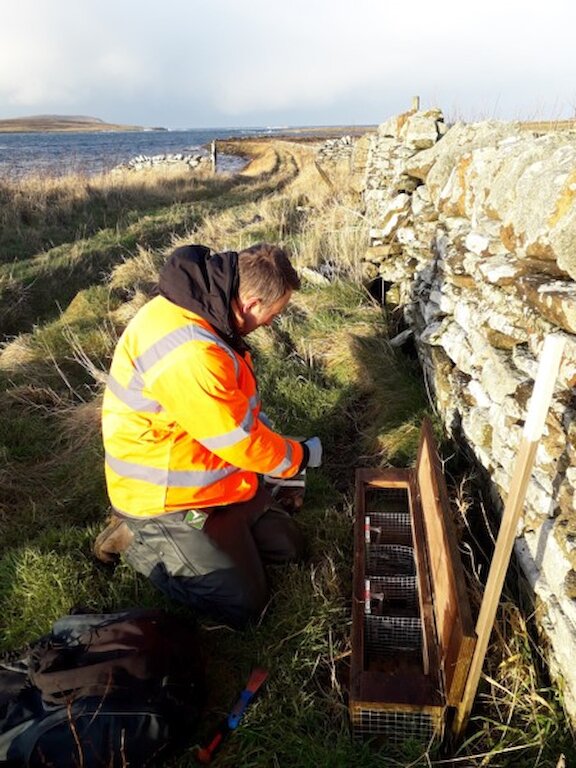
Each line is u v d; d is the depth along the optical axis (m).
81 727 1.85
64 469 3.71
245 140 44.69
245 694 2.15
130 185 15.34
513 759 1.93
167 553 2.45
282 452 2.46
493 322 2.81
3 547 3.10
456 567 1.96
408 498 3.03
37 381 4.73
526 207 2.49
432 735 1.96
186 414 2.23
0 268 8.15
